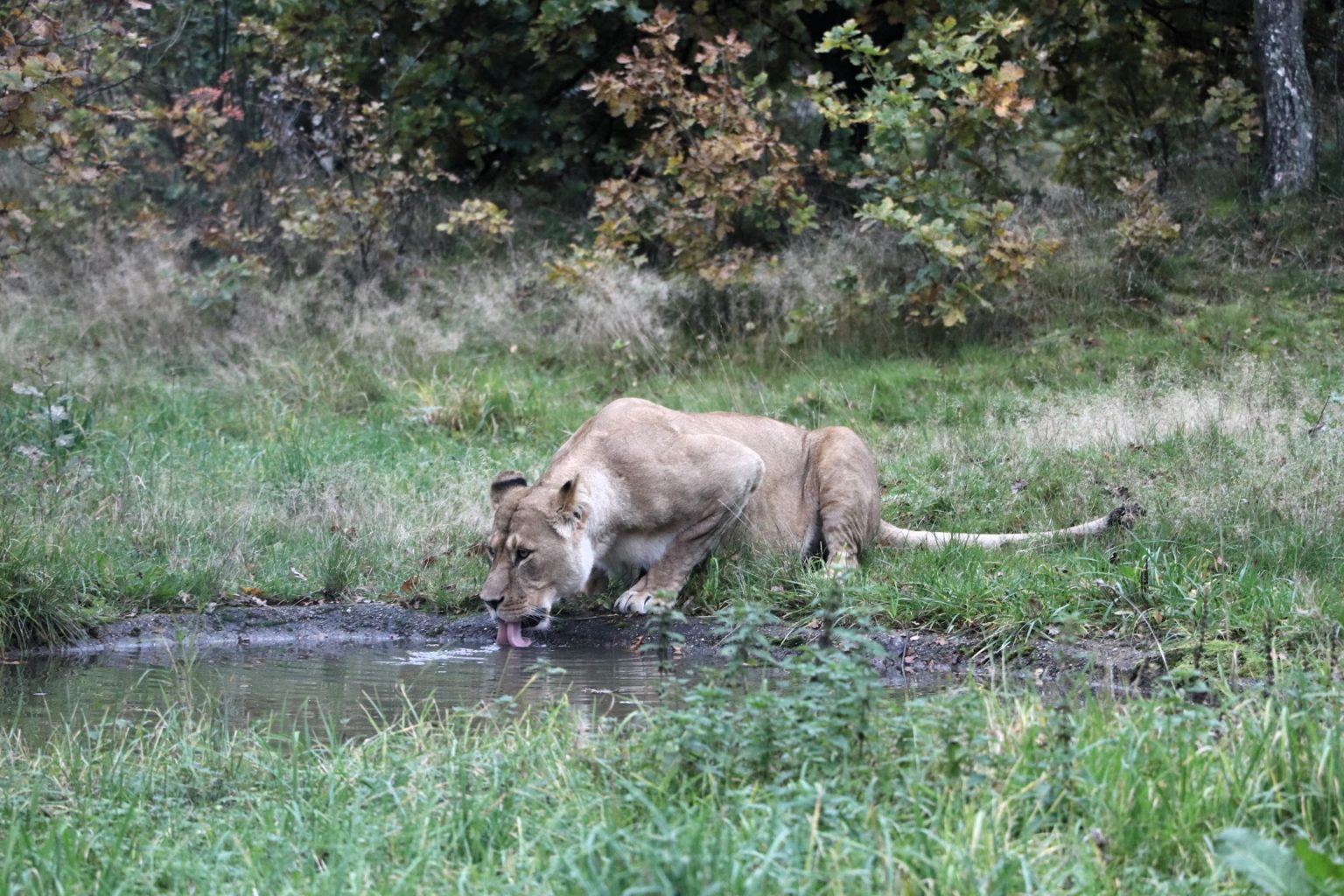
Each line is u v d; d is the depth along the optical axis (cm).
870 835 497
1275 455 1164
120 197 2025
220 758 653
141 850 536
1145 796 521
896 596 969
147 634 984
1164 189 1962
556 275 1706
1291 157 1870
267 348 1666
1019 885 463
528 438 1459
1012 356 1589
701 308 1736
